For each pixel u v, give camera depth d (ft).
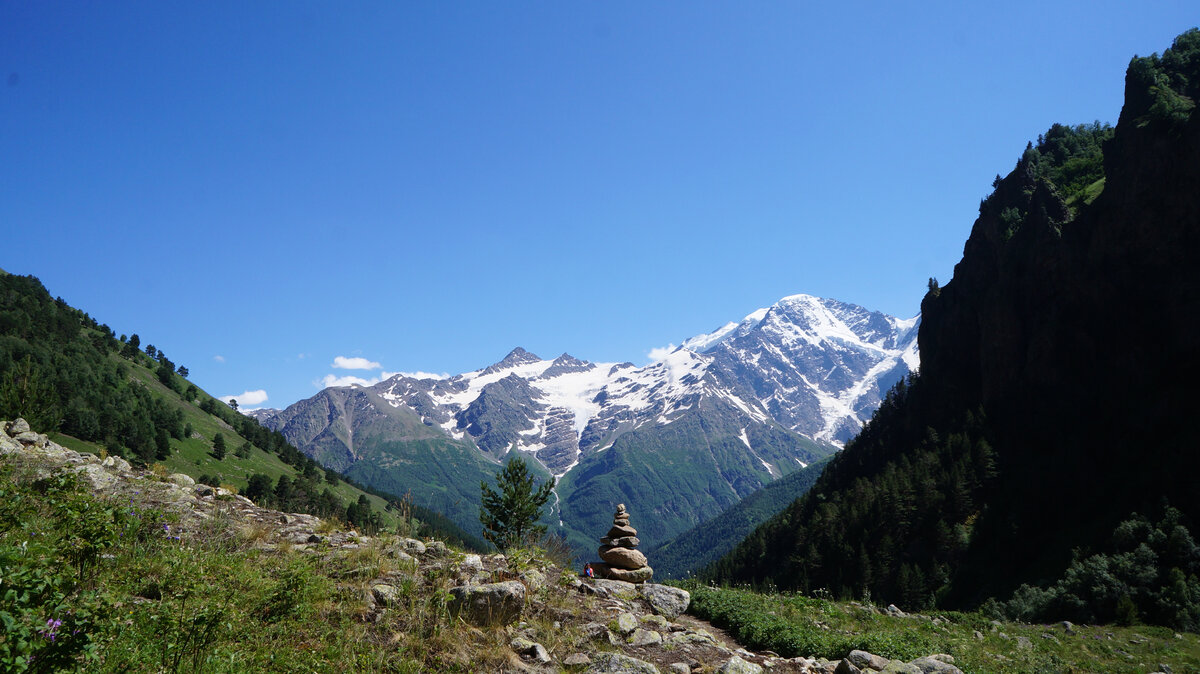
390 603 36.45
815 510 442.50
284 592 32.32
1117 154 388.78
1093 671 86.43
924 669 44.73
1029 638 112.78
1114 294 350.02
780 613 69.56
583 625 42.39
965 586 297.53
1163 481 255.70
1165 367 314.35
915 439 445.78
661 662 39.60
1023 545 294.05
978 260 477.77
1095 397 344.28
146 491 49.49
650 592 56.39
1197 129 322.96
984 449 356.79
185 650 25.80
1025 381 383.45
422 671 30.68
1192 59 399.44
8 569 19.81
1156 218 336.90
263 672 26.43
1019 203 483.92
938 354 477.36
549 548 58.54
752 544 477.77
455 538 73.15
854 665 43.96
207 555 37.52
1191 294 313.12
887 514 366.84
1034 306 394.93
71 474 37.78
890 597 315.99
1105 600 200.85
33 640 18.93
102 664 22.31
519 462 79.36
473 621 37.63
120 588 29.89
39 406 84.84
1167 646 126.62
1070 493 302.66
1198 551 207.00
